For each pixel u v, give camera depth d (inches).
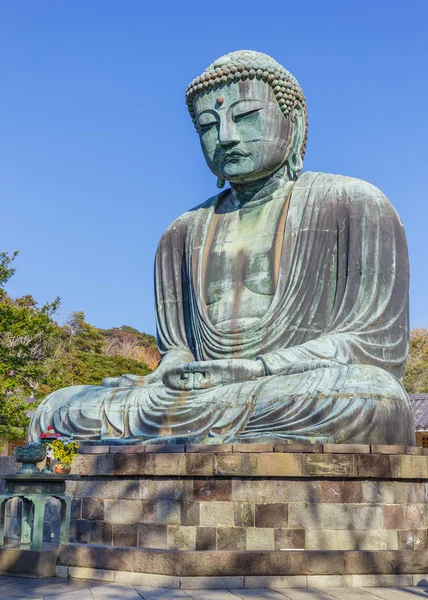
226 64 551.2
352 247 513.7
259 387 453.4
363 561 368.8
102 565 378.6
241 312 528.1
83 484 418.9
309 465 382.3
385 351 493.0
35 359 1209.4
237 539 376.8
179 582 353.7
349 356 477.4
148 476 398.0
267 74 548.1
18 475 384.5
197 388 478.0
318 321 512.1
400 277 516.4
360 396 424.2
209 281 549.0
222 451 386.0
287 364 466.9
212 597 330.3
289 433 424.2
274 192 567.5
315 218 529.0
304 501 381.4
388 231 519.2
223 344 520.1
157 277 594.6
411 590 354.0
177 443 437.7
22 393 1105.4
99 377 1713.8
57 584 362.6
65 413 500.7
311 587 359.3
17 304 1831.9
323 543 377.7
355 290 506.3
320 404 427.2
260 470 381.1
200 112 561.3
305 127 578.9
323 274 519.5
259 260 534.9
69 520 403.2
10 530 458.9
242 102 548.4
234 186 575.5
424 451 416.2
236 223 566.9
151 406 480.4
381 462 389.7
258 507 380.2
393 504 391.5
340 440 416.8
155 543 386.3
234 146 550.3
